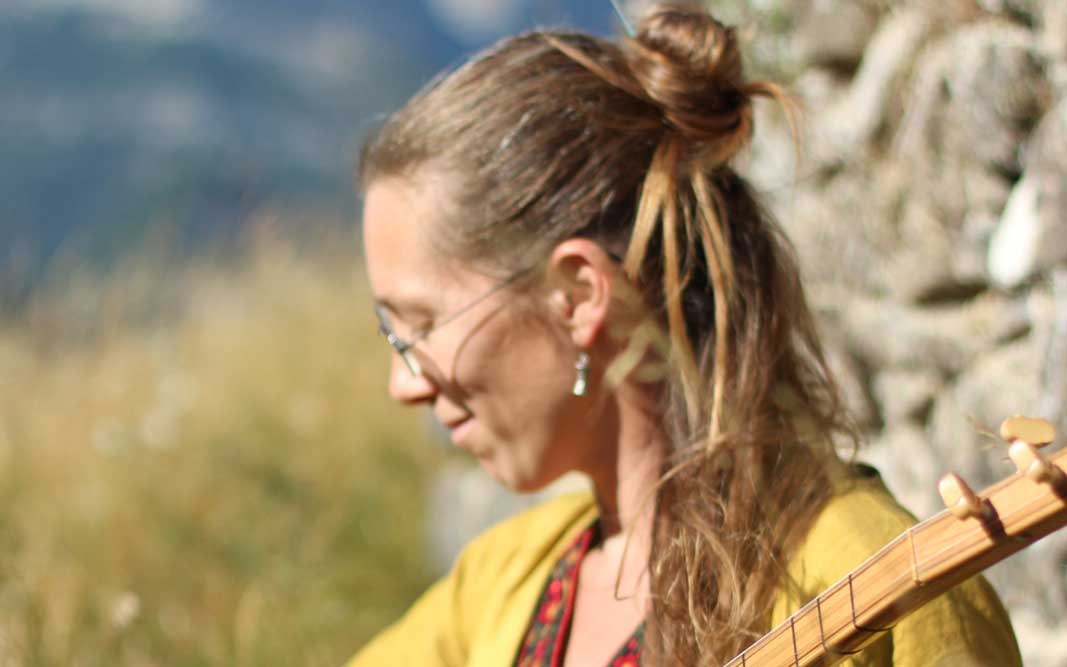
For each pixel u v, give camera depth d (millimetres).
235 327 7762
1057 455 1188
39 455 5742
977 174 2900
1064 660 2543
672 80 1830
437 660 2260
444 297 1849
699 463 1769
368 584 5066
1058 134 2621
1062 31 2654
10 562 3836
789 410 1816
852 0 3359
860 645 1413
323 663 3820
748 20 3600
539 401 1843
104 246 8469
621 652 1826
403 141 1872
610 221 1813
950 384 3080
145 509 5359
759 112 3635
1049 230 2633
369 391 6629
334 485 5887
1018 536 1219
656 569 1787
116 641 3629
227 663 3697
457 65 1928
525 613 2006
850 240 3314
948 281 3014
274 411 6438
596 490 1976
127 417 6477
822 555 1653
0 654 3291
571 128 1826
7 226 18391
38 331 7387
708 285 1852
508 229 1805
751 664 1521
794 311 1944
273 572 4703
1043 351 2680
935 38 3072
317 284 8266
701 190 1808
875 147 3244
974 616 1570
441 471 5820
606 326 1814
